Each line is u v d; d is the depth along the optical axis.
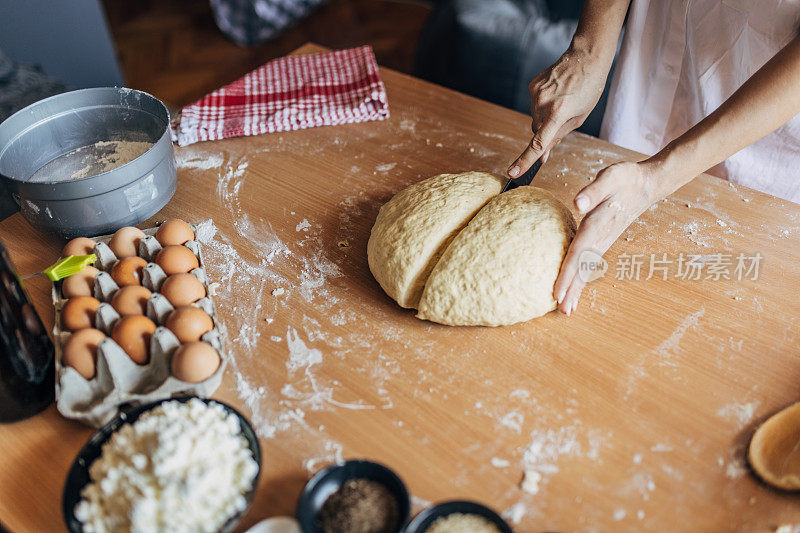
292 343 0.78
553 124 0.95
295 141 1.17
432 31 2.01
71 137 1.01
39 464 0.66
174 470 0.56
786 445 0.64
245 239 0.95
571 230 0.83
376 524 0.57
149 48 2.96
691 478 0.63
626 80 1.24
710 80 1.14
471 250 0.78
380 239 0.86
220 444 0.59
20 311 0.66
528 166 0.94
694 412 0.69
